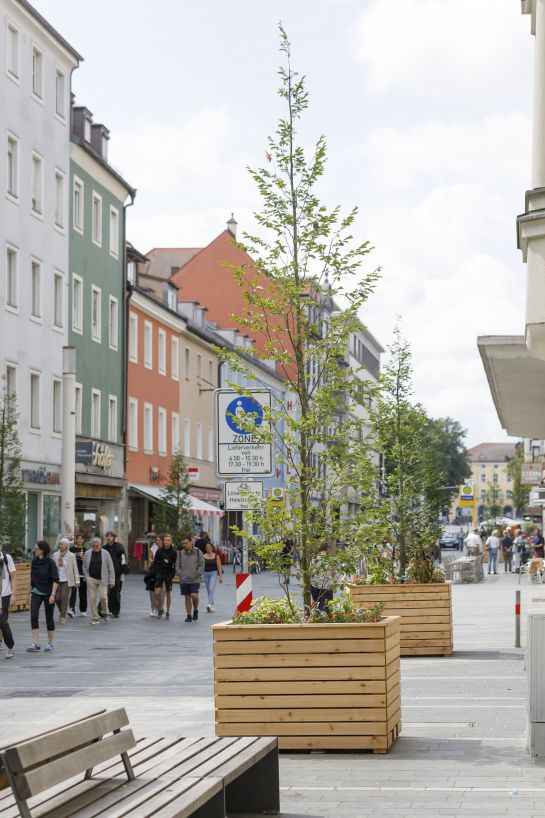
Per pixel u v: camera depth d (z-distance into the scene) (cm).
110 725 739
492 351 1390
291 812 922
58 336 4809
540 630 1109
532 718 1109
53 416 4738
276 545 1227
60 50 4819
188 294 8556
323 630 1153
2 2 4253
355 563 1230
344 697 1148
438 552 5469
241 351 1285
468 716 1378
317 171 1266
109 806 688
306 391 1259
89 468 5038
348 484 1245
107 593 2994
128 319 5688
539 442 5341
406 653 2066
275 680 1155
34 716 1494
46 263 4700
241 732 1159
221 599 3844
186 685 1775
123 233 5647
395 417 2333
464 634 2503
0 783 631
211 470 7181
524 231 1030
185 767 801
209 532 6969
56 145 4822
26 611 3381
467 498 6856
